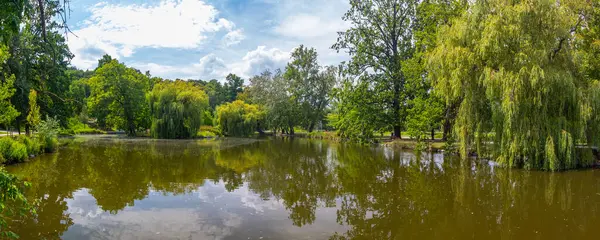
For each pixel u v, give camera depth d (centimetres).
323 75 5559
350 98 3136
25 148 1905
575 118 1495
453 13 2300
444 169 1692
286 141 3972
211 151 2653
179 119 3938
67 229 811
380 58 3078
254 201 1091
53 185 1300
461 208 1012
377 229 837
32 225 836
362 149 2809
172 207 1009
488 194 1176
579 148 1605
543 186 1274
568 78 1441
